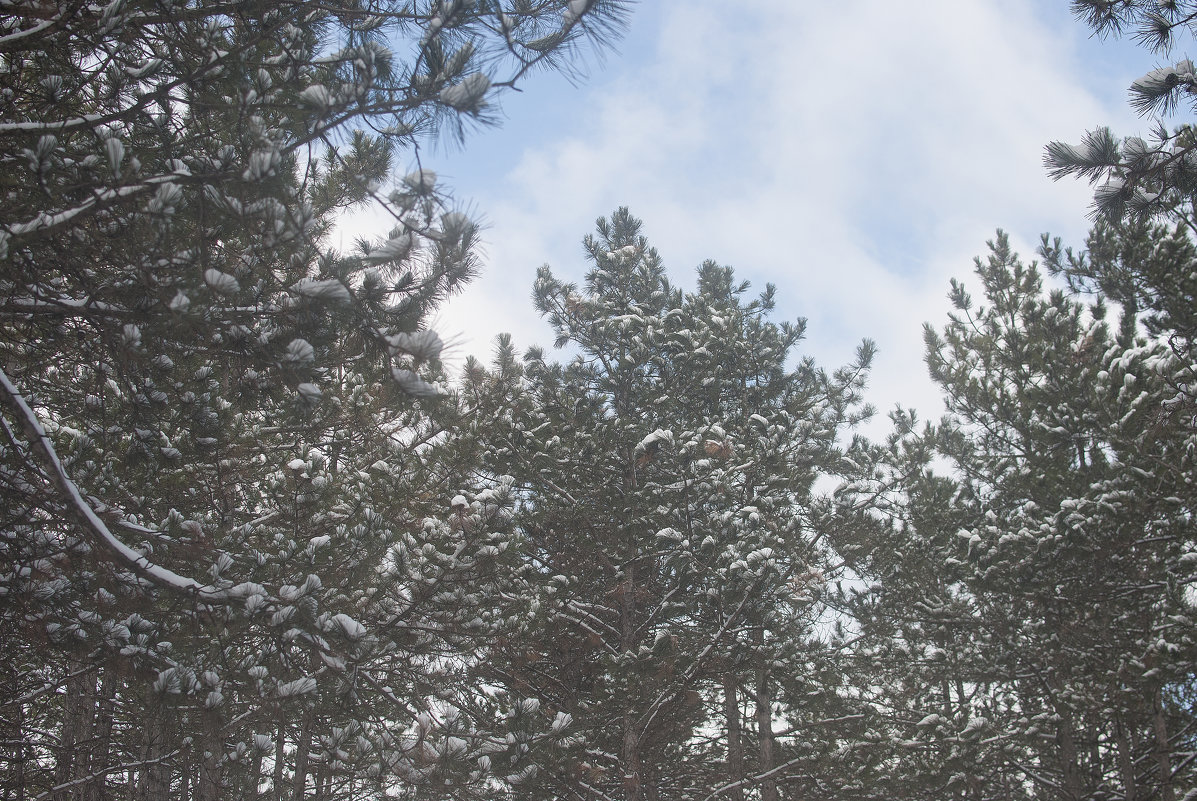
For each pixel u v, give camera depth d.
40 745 7.70
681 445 12.93
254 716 7.34
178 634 6.88
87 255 5.28
